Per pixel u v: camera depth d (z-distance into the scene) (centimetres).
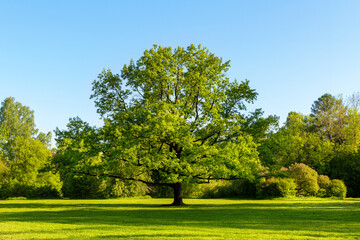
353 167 4453
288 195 3666
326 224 1375
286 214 1827
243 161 2362
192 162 2469
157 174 2730
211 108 2591
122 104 2717
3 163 4547
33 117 6269
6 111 5906
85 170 2452
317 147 5394
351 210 2055
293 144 5338
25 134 5959
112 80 2730
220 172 2262
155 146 2530
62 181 4356
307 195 3847
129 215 1836
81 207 2530
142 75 2662
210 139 2639
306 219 1577
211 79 2652
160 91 2700
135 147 2212
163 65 2617
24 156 4306
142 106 2495
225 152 2300
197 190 4291
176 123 2225
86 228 1247
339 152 4894
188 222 1469
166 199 3897
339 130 5466
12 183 4172
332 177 4628
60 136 2538
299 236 1023
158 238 978
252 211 2041
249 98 2747
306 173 3888
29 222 1479
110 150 2322
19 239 970
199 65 2647
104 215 1844
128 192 4175
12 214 1928
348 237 1012
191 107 2608
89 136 2448
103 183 4038
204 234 1064
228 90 2784
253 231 1149
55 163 2612
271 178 3722
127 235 1046
